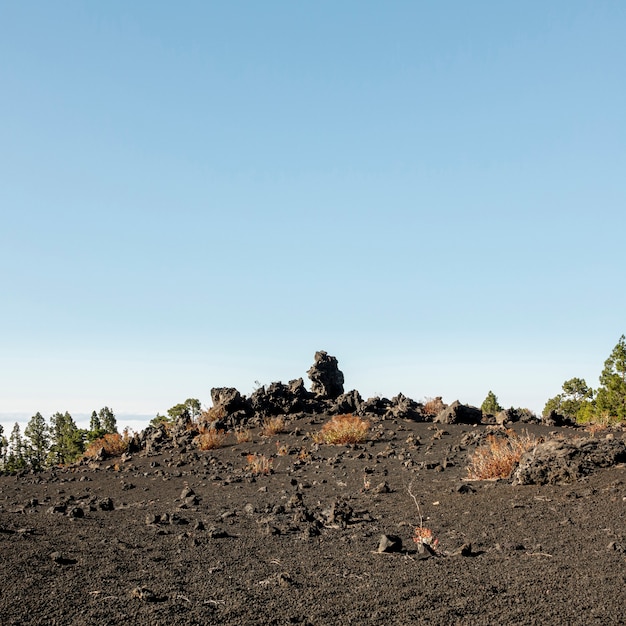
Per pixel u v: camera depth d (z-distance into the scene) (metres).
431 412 30.92
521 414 28.48
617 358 38.59
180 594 6.37
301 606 6.08
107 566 7.32
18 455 74.44
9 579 6.56
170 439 28.92
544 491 12.20
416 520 10.80
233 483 17.33
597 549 8.11
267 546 8.92
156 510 12.84
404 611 5.93
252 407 30.91
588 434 22.58
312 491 15.06
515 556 7.98
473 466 16.25
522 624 5.58
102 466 24.48
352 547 8.85
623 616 5.68
